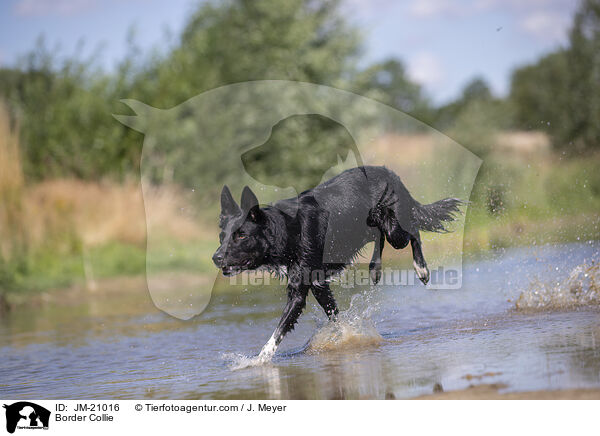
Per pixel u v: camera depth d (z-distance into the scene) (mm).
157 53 23531
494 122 30469
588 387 4543
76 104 21188
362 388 5184
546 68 29062
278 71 25250
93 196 18484
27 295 14742
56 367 7617
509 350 5930
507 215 16203
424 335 7348
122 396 5797
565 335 6375
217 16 27047
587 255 11500
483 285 10617
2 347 9266
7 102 19953
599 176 18062
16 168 16734
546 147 25578
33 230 16531
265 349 6938
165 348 8312
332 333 7469
